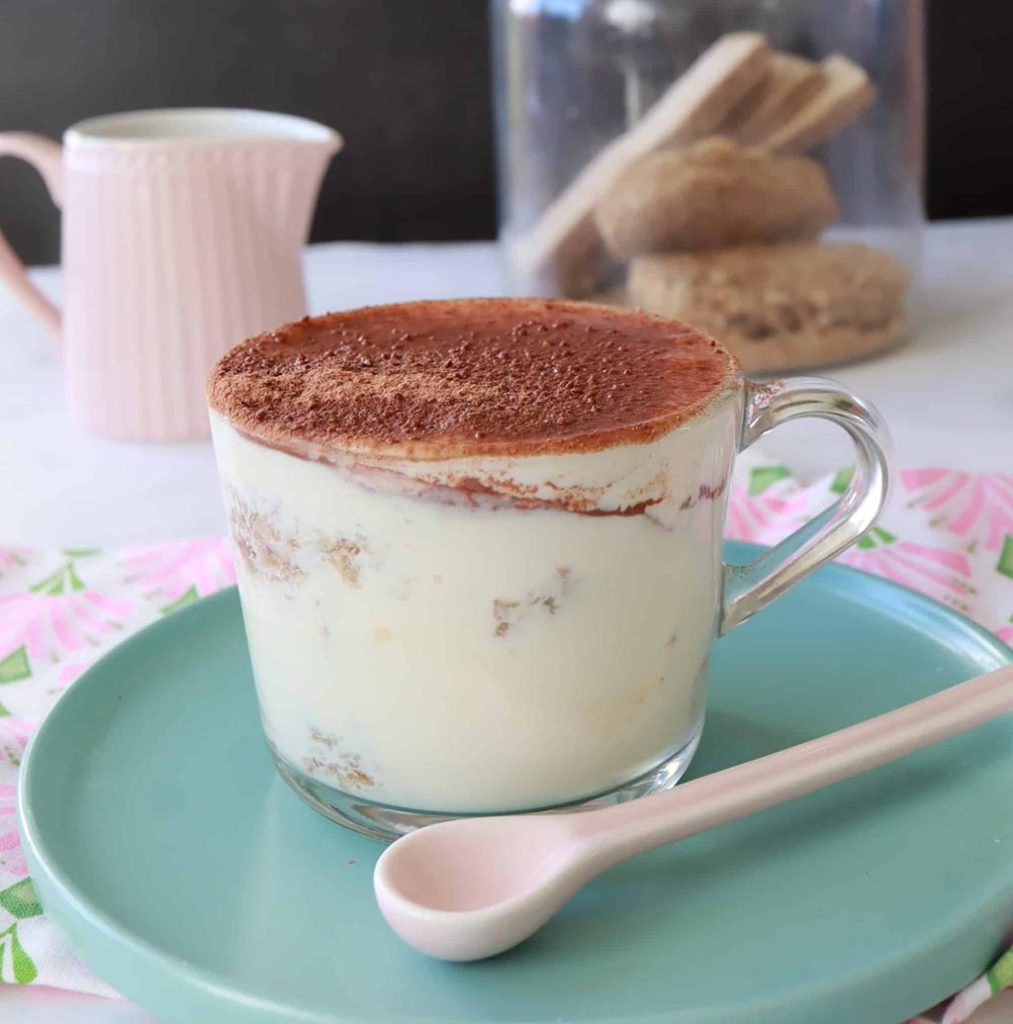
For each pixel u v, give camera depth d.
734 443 0.34
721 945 0.31
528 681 0.33
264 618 0.34
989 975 0.31
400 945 0.32
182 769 0.37
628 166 0.59
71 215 0.56
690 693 0.35
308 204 0.57
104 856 0.34
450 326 0.38
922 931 0.31
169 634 0.41
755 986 0.30
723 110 0.59
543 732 0.33
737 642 0.41
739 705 0.39
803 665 0.40
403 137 0.90
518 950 0.31
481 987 0.31
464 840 0.32
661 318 0.38
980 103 0.88
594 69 0.60
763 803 0.33
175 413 0.57
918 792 0.35
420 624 0.33
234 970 0.31
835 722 0.38
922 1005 0.31
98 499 0.54
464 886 0.32
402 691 0.33
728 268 0.59
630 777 0.35
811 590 0.43
